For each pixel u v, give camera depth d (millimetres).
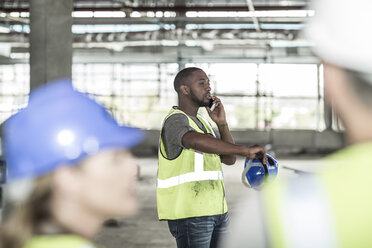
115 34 20594
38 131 713
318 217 668
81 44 20859
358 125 691
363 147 688
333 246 656
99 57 22250
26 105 731
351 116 694
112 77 22500
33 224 714
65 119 723
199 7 16688
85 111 739
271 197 701
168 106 22281
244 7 16562
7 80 22531
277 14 17484
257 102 22172
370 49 648
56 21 8805
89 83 22516
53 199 731
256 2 19375
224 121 2559
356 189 657
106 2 19719
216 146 2117
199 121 2545
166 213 2414
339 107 700
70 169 733
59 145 716
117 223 6641
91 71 22516
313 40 703
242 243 717
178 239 2436
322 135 21281
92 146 736
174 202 2391
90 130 736
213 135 2559
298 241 673
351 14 654
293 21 18766
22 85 22516
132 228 6527
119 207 763
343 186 666
